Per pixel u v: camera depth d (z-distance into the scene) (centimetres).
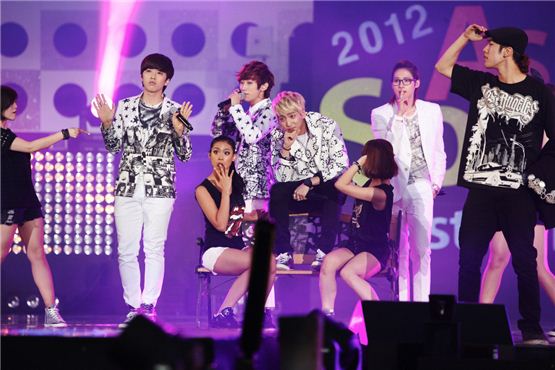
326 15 2006
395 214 1655
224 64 2031
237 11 2027
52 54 2052
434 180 1655
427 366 1019
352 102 1998
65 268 1900
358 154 1991
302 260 1475
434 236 1969
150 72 1492
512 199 1315
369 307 1096
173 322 1639
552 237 1928
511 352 1091
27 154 1469
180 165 1892
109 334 1096
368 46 1998
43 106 2050
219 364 1040
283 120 1485
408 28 1994
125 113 1509
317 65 2006
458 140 1980
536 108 1314
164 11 2041
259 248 812
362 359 1095
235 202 1454
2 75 2056
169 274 1872
